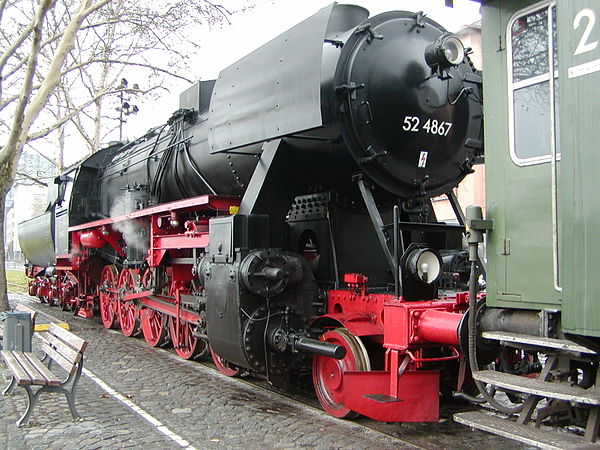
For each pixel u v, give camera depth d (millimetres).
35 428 5008
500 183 3893
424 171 5703
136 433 4953
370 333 5023
